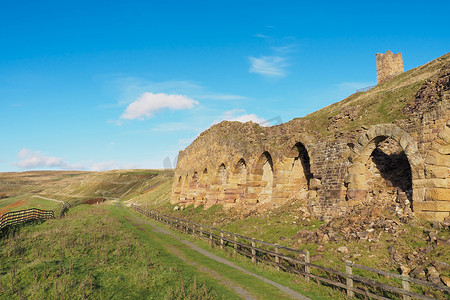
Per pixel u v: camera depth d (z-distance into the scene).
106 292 9.20
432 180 12.03
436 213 11.66
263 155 23.81
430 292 8.49
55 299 8.40
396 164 15.12
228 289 9.91
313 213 17.42
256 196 24.17
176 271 11.67
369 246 11.77
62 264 11.64
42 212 29.12
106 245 15.34
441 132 12.16
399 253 10.77
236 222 21.59
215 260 14.22
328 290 9.65
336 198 16.22
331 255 12.14
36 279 9.85
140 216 37.59
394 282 9.48
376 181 15.55
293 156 21.14
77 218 25.98
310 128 20.81
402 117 14.67
